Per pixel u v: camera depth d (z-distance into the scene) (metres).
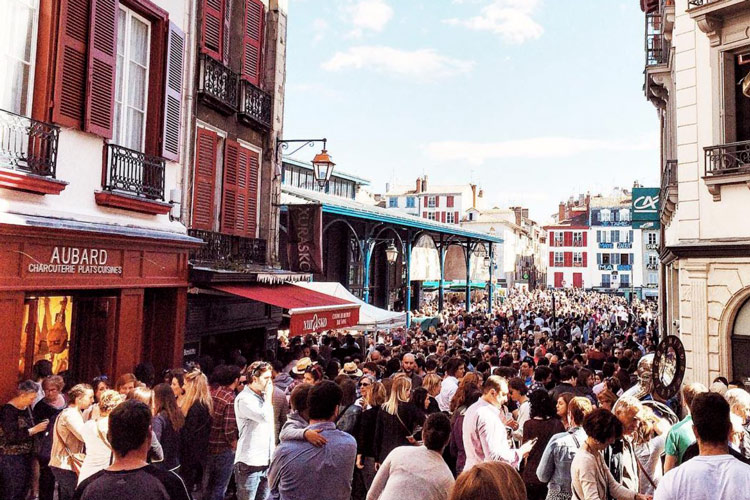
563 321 26.08
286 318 14.64
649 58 15.04
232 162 12.05
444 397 8.07
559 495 4.50
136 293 8.56
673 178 12.49
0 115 6.32
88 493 2.83
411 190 78.94
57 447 5.32
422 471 3.49
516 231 73.25
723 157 10.62
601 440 4.05
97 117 7.73
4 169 6.18
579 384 8.12
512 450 4.97
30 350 7.38
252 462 5.90
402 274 34.94
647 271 73.88
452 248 43.59
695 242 11.02
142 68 9.15
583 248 76.44
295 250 13.05
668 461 4.82
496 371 7.41
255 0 13.01
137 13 8.95
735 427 4.71
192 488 6.04
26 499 6.14
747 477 3.01
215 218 11.61
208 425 6.10
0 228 6.11
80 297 8.27
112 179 7.99
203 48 11.09
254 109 12.64
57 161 7.13
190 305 10.41
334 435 3.91
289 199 19.23
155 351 9.62
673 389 7.46
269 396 6.07
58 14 7.12
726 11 10.47
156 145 9.16
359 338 16.69
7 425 5.64
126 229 8.05
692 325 11.05
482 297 49.44
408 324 25.69
